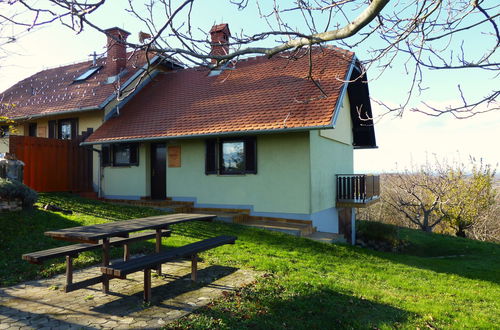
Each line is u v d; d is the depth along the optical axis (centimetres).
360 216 2917
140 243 808
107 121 1516
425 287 699
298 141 1124
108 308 470
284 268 692
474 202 2058
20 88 2052
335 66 1268
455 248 1464
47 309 464
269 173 1168
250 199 1198
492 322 525
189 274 631
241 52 392
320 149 1219
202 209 1274
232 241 672
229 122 1183
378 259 928
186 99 1461
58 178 1419
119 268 439
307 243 962
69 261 496
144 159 1408
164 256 511
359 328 457
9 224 830
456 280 804
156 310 465
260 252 825
